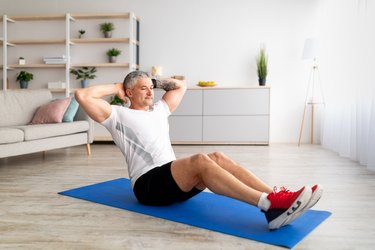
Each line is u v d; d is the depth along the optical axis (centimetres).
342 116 405
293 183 259
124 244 141
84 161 368
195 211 181
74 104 416
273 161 363
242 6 559
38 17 557
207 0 564
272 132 560
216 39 564
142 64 577
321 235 150
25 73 562
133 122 182
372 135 307
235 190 152
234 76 564
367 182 261
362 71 344
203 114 530
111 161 368
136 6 573
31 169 319
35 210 189
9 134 306
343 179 272
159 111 195
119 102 514
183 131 535
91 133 424
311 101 551
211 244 140
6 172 304
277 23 553
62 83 553
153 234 151
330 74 470
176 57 571
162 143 186
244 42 560
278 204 143
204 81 565
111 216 177
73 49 575
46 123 399
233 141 527
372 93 313
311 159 378
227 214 176
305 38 548
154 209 186
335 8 460
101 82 574
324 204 200
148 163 181
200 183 173
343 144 397
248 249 135
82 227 161
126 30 570
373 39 319
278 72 555
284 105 556
